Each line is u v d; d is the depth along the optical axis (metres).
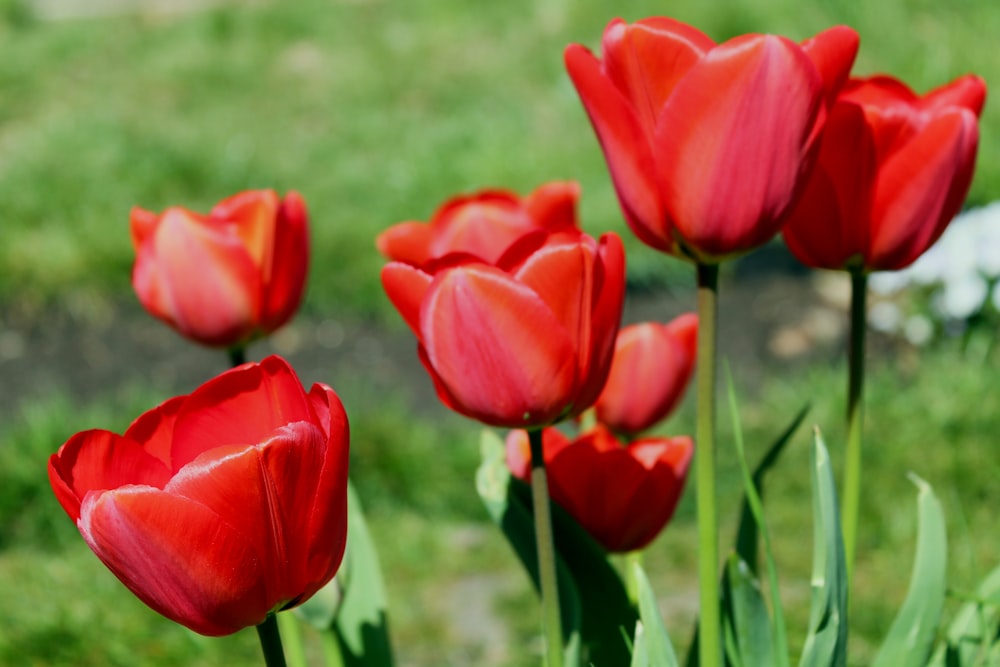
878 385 4.43
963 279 4.83
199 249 1.62
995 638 1.43
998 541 3.45
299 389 0.96
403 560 3.78
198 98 8.03
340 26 9.16
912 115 1.23
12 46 9.13
